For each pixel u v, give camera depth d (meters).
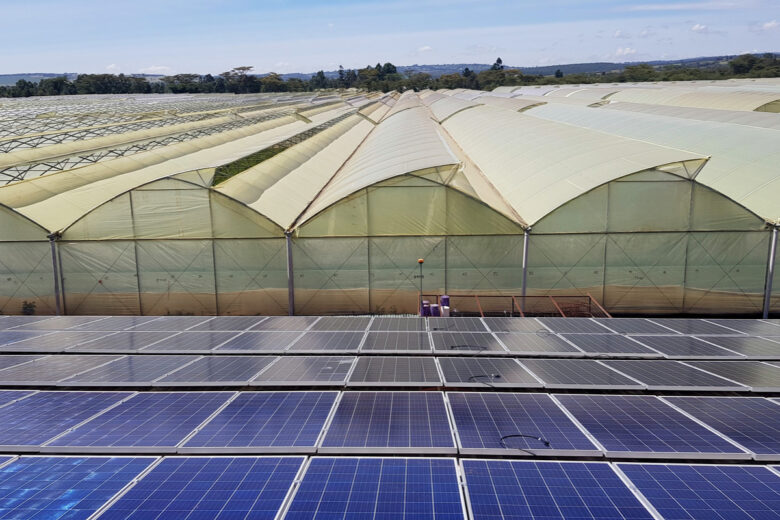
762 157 28.61
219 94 165.12
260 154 34.16
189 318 18.72
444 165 22.64
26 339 16.11
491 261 23.64
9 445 9.44
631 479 8.41
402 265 23.89
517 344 15.18
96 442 9.52
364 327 17.12
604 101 70.88
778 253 22.73
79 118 62.00
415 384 12.02
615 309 23.89
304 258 23.92
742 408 10.84
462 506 7.75
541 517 7.54
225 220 23.62
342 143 51.12
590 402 11.15
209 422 10.26
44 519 7.42
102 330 17.19
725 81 98.12
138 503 7.79
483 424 10.09
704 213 22.67
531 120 45.53
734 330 16.72
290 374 12.69
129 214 23.52
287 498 7.91
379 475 8.49
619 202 22.72
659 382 12.17
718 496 7.98
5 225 23.45
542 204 24.22
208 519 7.43
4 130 51.31
